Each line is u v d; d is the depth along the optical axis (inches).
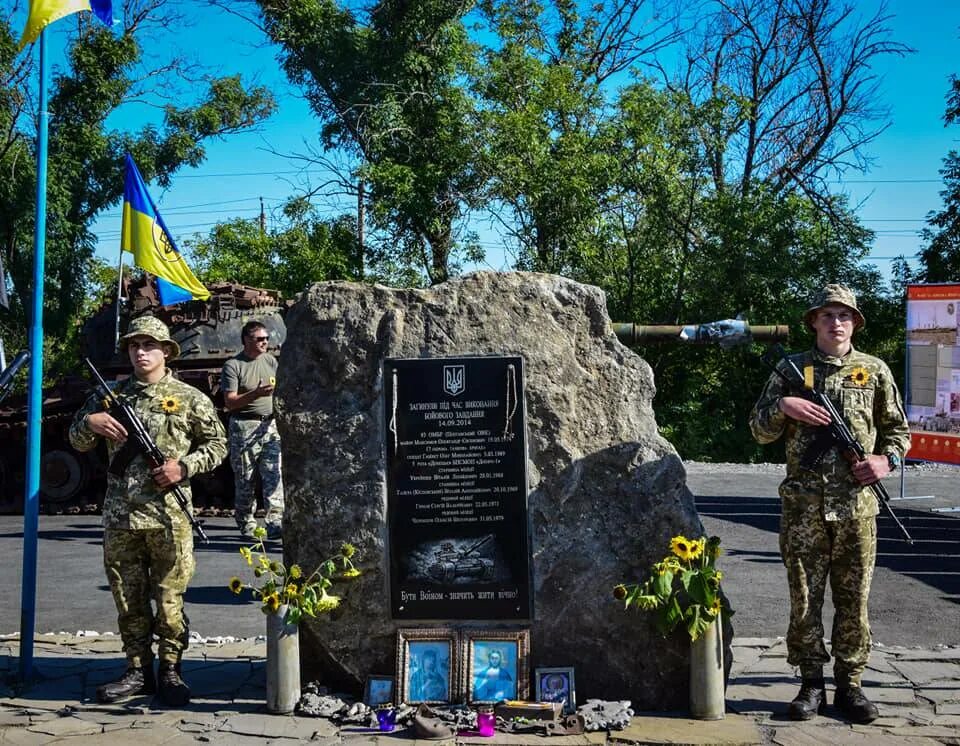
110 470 227.9
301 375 233.6
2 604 336.2
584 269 1131.3
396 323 231.0
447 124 1103.6
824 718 210.7
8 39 1206.9
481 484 223.0
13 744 197.3
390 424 225.9
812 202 1186.0
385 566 223.5
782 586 356.2
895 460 215.8
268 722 209.6
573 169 1069.8
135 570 227.5
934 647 269.3
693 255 1127.6
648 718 210.1
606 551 220.8
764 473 742.5
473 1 1171.3
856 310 222.2
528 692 214.5
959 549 432.8
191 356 611.2
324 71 1162.0
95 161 1277.1
